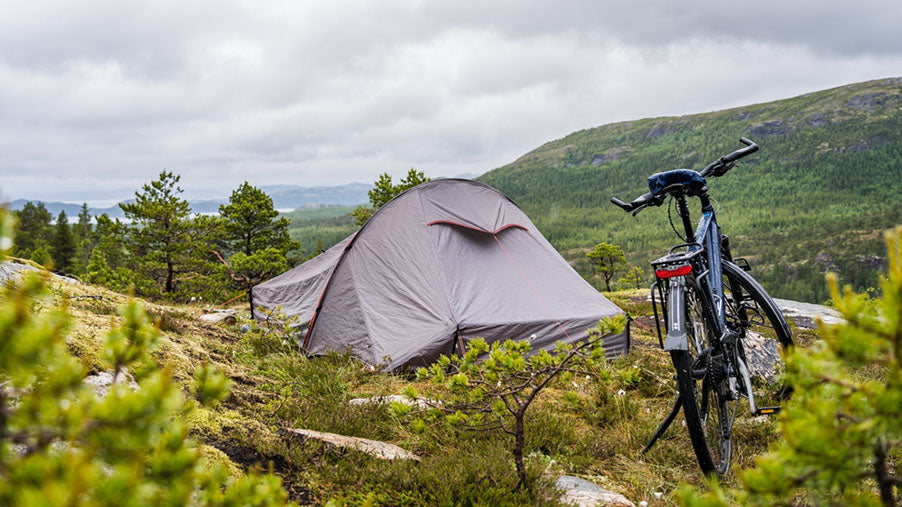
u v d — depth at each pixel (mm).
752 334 6113
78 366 1110
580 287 8164
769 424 4273
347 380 6133
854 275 168250
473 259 7926
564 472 3756
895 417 1131
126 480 929
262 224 32656
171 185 26734
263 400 4477
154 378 1353
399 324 7359
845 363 1282
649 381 6074
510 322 7176
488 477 3303
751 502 1239
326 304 8172
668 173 4133
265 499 1362
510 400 4938
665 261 3432
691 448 4152
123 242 26484
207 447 3197
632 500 3461
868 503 1233
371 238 8289
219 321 9078
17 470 906
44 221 113500
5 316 958
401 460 3486
